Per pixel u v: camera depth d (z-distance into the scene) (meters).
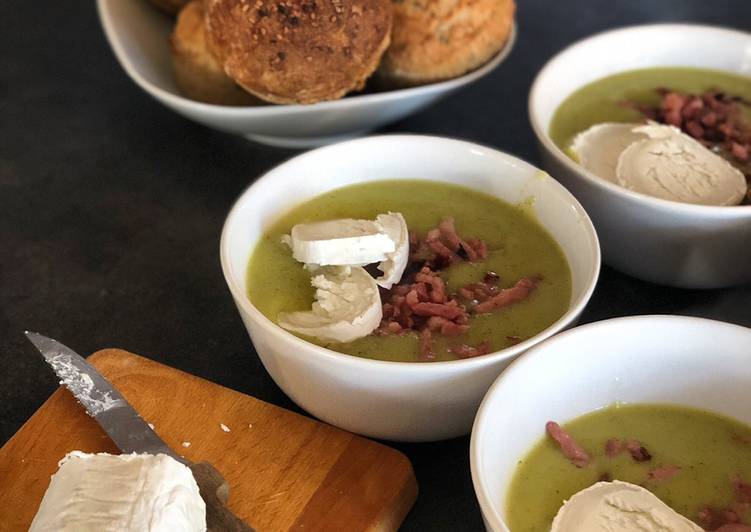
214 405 0.51
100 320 0.58
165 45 0.70
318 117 0.62
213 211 0.64
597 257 0.51
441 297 0.52
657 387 0.48
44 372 0.55
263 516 0.47
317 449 0.49
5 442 0.52
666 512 0.44
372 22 0.61
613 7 0.81
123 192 0.65
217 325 0.57
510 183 0.56
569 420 0.47
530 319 0.51
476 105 0.71
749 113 0.64
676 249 0.55
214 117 0.62
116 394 0.51
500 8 0.65
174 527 0.43
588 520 0.43
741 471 0.46
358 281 0.52
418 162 0.58
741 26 0.79
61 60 0.76
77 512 0.44
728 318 0.57
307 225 0.54
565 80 0.65
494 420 0.44
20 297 0.59
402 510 0.48
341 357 0.46
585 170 0.55
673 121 0.62
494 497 0.43
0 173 0.66
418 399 0.47
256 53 0.60
